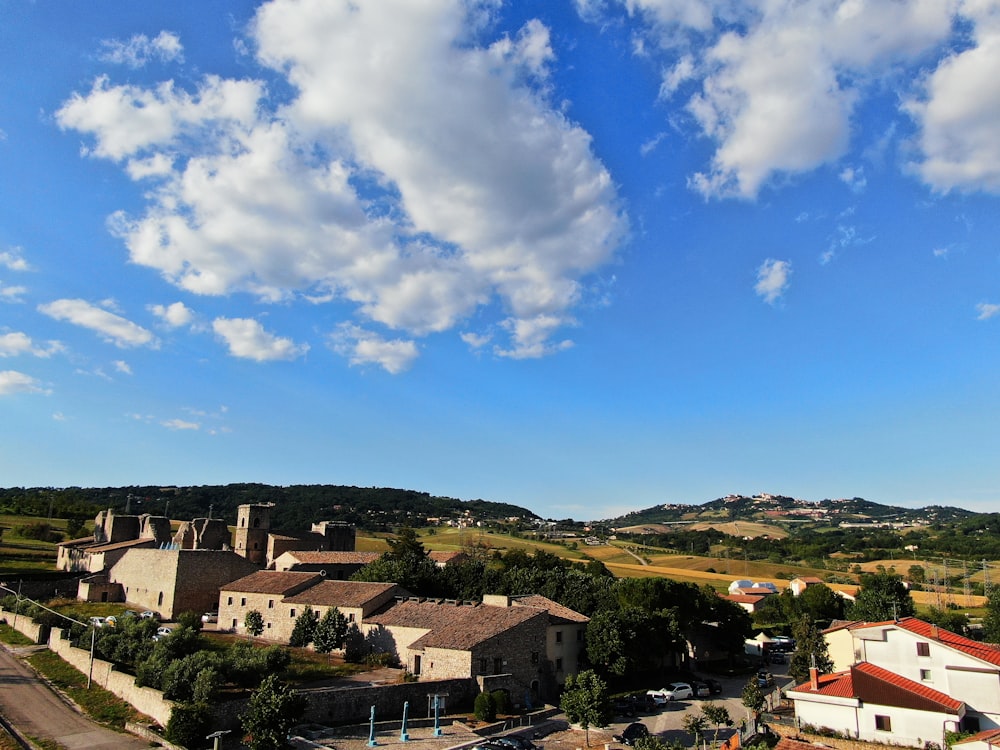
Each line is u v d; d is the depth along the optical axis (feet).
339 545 419.95
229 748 142.72
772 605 435.53
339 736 157.58
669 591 278.46
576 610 278.67
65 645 214.28
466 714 183.42
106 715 161.89
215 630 273.54
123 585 327.88
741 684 263.70
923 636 178.09
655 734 185.16
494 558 484.33
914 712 162.81
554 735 178.09
